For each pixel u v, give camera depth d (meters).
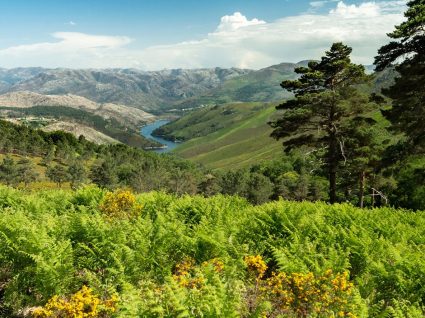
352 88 26.86
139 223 11.05
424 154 25.06
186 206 15.11
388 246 10.30
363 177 33.44
